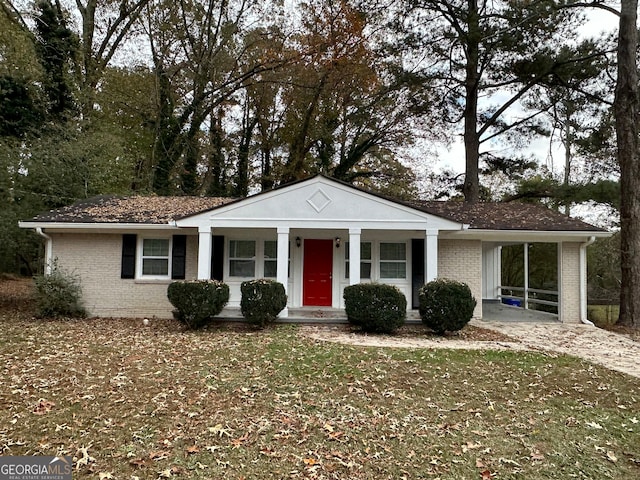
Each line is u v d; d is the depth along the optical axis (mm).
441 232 13883
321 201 13094
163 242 14578
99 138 19516
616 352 10312
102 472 4406
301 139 27594
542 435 5566
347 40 24188
